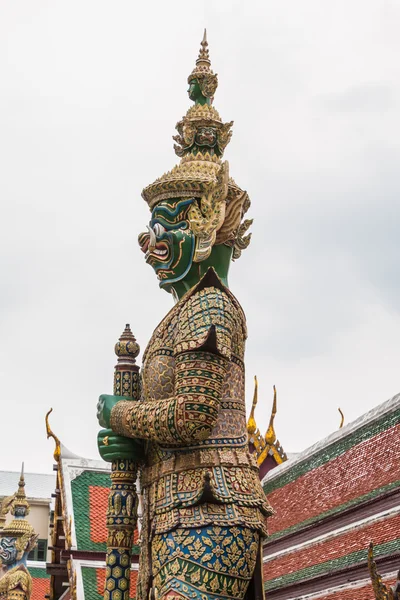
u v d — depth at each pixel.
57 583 21.72
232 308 9.14
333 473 17.34
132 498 9.21
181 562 8.27
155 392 9.06
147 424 8.73
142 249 10.17
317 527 16.66
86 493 20.09
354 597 13.90
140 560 9.09
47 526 44.75
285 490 19.23
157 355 9.14
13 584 19.42
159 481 8.80
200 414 8.44
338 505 16.31
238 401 9.06
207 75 10.76
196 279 9.59
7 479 50.47
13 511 21.11
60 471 20.59
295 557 16.97
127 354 9.81
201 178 9.69
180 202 9.67
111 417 9.21
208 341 8.52
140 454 9.27
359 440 16.83
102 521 19.55
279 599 16.67
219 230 9.59
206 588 8.16
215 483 8.48
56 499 21.14
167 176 10.02
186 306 9.02
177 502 8.46
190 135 10.40
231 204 9.69
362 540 14.77
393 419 15.87
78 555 18.67
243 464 8.73
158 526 8.56
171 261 9.60
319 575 15.16
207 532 8.30
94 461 20.84
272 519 18.88
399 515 14.13
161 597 8.27
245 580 8.39
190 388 8.52
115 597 8.92
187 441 8.55
